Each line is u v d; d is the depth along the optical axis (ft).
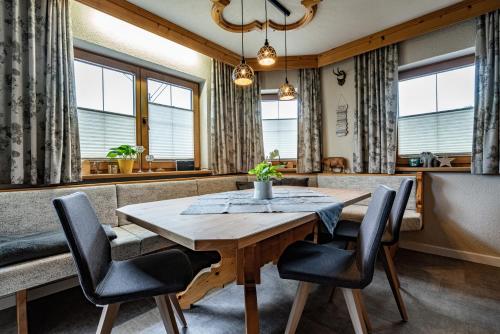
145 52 9.05
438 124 9.35
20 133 5.99
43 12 6.43
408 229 8.07
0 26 5.87
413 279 6.81
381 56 9.80
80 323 5.15
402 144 10.12
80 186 6.87
